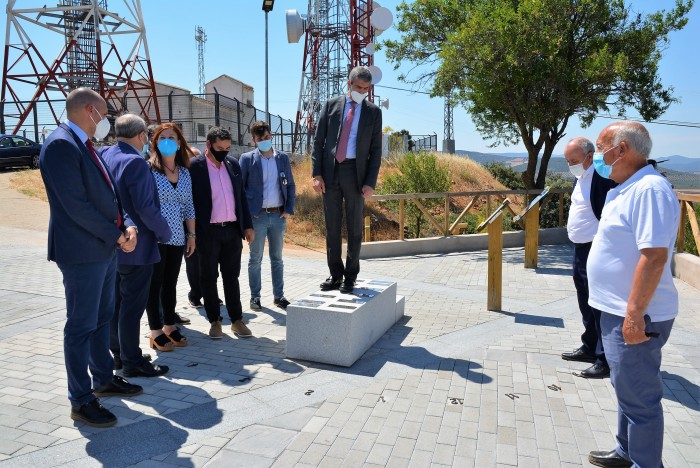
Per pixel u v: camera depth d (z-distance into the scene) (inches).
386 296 223.1
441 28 557.0
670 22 498.9
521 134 559.8
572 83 479.8
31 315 235.8
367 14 839.7
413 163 602.9
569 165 186.7
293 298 284.8
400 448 128.5
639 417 108.2
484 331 226.4
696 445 132.0
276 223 259.8
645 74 515.5
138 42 935.0
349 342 182.1
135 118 170.7
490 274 260.5
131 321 169.9
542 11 460.1
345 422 141.9
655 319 104.9
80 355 137.9
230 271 215.9
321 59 986.7
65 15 911.7
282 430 137.3
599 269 112.0
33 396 155.4
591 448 129.2
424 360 190.1
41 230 484.4
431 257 434.6
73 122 135.2
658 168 113.3
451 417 145.0
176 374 175.6
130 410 147.9
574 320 244.5
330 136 210.2
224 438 132.7
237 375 175.0
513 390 163.5
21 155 832.3
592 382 170.1
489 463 122.3
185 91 1142.3
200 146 920.3
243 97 1365.7
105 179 139.9
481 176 987.9
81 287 135.5
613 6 510.0
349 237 213.5
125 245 141.3
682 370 181.9
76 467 118.8
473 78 489.1
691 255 339.9
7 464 119.1
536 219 382.6
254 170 251.3
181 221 199.6
